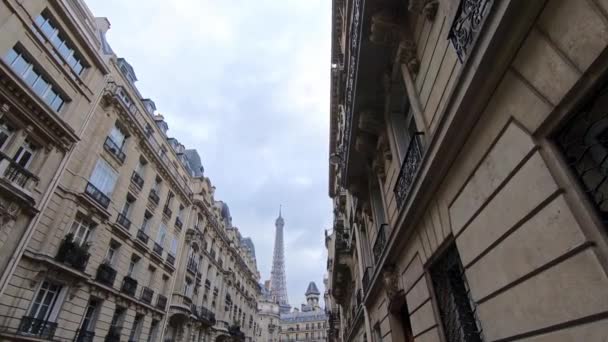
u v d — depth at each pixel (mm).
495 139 3668
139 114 24891
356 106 9227
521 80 3256
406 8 7004
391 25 7000
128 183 22250
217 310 37781
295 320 110875
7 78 13289
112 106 20828
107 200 19656
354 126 9859
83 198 17453
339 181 21734
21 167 13953
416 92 6586
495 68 3484
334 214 28172
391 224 8945
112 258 20375
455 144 4434
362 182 12281
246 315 50875
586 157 2719
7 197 13336
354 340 19953
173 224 28500
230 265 44594
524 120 3213
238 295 47438
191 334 29938
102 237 19109
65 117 16828
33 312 14648
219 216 42656
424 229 6109
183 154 34875
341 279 22500
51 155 15773
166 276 26625
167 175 28016
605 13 2387
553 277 2812
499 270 3613
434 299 5895
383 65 8156
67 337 15875
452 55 4977
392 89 8242
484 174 3916
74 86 17531
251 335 52719
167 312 25734
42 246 15141
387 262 8523
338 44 15570
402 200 7234
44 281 15219
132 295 21219
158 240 25812
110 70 21250
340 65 15328
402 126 8352
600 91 2557
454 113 4172
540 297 2971
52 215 15914
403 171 7031
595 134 2637
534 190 3059
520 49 3240
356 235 15602
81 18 18531
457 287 5336
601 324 2328
